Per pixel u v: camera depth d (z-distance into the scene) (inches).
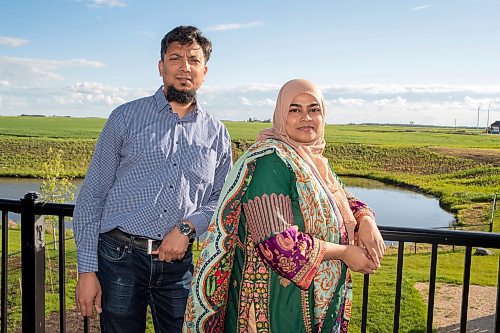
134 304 82.6
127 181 80.9
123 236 80.9
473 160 2588.6
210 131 87.1
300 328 66.4
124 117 81.4
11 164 2065.7
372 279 408.8
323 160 72.1
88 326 91.9
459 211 1400.1
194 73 82.4
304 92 69.6
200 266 68.8
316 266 62.2
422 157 2790.4
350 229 70.4
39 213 95.2
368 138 3848.4
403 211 1487.5
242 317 68.2
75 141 2603.3
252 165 66.6
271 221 62.6
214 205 85.4
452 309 344.5
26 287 97.2
